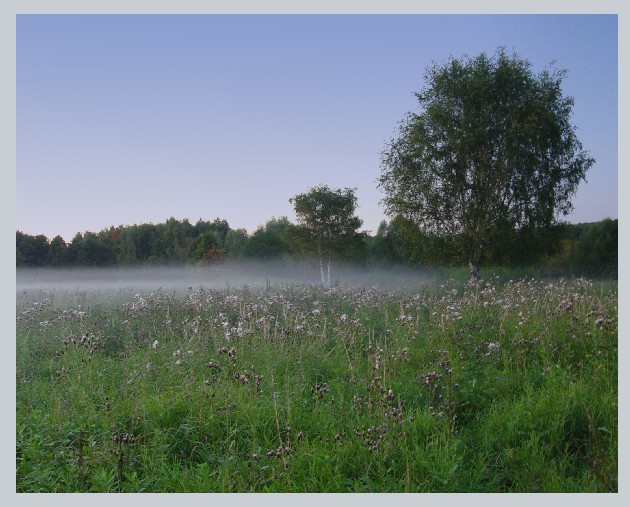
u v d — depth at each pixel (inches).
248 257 2292.1
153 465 207.9
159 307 527.8
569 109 1167.6
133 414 244.4
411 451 209.5
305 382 292.5
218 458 210.5
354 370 308.3
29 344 383.9
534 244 1176.8
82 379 299.3
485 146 1143.6
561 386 270.4
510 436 224.8
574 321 377.7
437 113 1152.8
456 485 187.0
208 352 346.9
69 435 225.0
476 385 281.3
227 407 239.9
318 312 446.6
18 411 249.4
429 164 1178.6
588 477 195.2
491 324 398.6
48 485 191.2
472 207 1152.2
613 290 603.5
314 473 196.4
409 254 1312.7
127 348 371.9
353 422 233.8
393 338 376.2
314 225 2117.4
